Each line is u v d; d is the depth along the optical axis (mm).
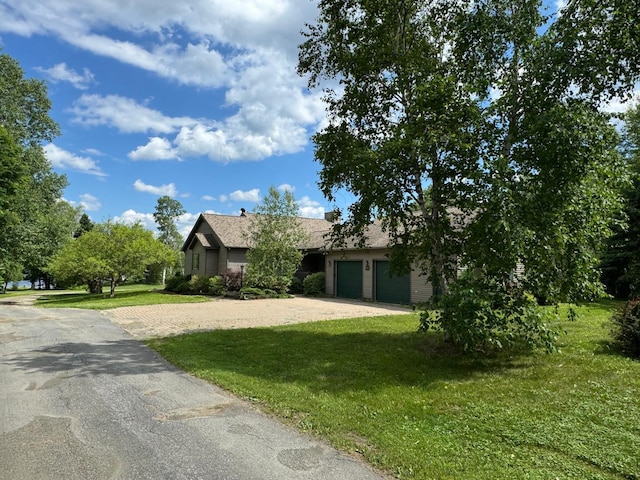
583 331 9195
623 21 6527
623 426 4129
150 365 7109
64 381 6039
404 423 4332
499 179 6312
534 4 7281
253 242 23266
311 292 23297
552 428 4105
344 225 8781
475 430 4117
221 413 4703
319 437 4004
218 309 16062
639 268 18125
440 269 8039
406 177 7715
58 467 3348
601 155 6734
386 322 11852
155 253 24094
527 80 7328
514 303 6676
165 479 3148
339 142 8461
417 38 8406
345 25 8211
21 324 12266
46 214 30656
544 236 6391
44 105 28188
